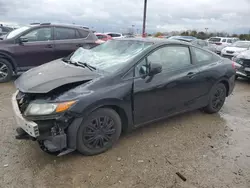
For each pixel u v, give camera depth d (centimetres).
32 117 261
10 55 627
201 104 428
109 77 298
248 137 373
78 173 265
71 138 271
